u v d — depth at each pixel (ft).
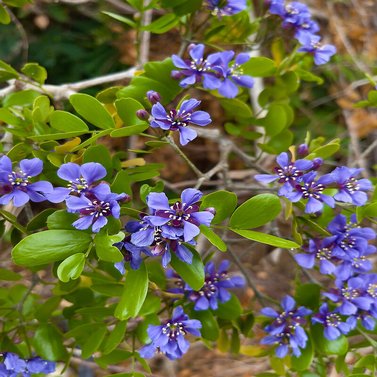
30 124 1.82
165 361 2.72
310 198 1.67
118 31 3.26
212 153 3.12
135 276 1.59
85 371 2.28
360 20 3.25
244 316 1.89
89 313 1.79
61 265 1.55
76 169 1.59
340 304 1.79
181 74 1.79
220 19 1.95
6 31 3.44
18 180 1.60
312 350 1.81
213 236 1.56
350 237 1.74
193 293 1.78
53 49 3.47
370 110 3.04
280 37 2.00
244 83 1.83
